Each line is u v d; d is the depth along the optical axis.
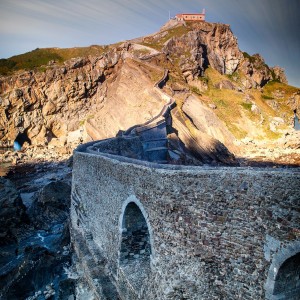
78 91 97.94
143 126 59.91
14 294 22.09
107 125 84.94
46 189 38.53
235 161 69.94
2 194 34.62
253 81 126.88
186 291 11.61
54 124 97.81
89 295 18.11
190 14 131.12
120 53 101.25
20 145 98.00
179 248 12.34
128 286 15.00
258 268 9.90
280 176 9.57
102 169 19.95
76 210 26.53
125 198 16.19
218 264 10.99
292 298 9.61
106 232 19.19
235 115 96.69
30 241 31.59
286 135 91.12
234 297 10.48
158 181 13.33
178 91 89.06
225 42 128.12
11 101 93.56
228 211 10.80
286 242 9.18
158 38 113.50
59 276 23.42
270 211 9.66
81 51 132.25
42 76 97.06
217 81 110.81
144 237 16.94
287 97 126.25
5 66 119.94
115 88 93.75
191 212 11.93
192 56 106.69
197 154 68.69
